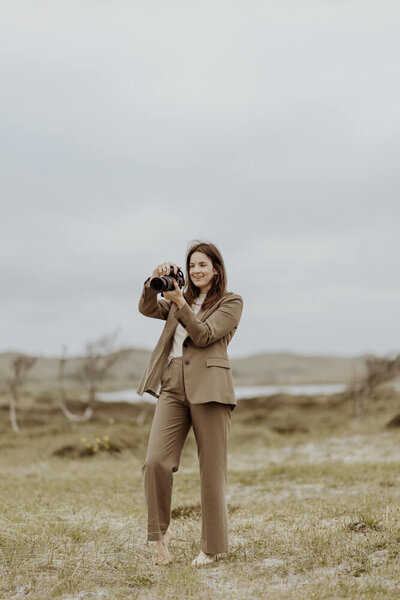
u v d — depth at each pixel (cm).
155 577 402
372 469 985
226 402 419
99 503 717
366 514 556
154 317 449
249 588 376
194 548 465
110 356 2291
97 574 406
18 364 2195
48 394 3484
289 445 1586
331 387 7894
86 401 2811
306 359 12119
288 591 362
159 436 423
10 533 493
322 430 1934
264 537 488
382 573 389
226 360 430
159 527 418
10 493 799
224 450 427
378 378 2275
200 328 409
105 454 1378
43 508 662
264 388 8475
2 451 1488
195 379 418
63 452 1416
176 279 423
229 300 434
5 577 397
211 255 439
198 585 382
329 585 369
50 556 438
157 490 419
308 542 455
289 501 727
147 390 431
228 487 895
